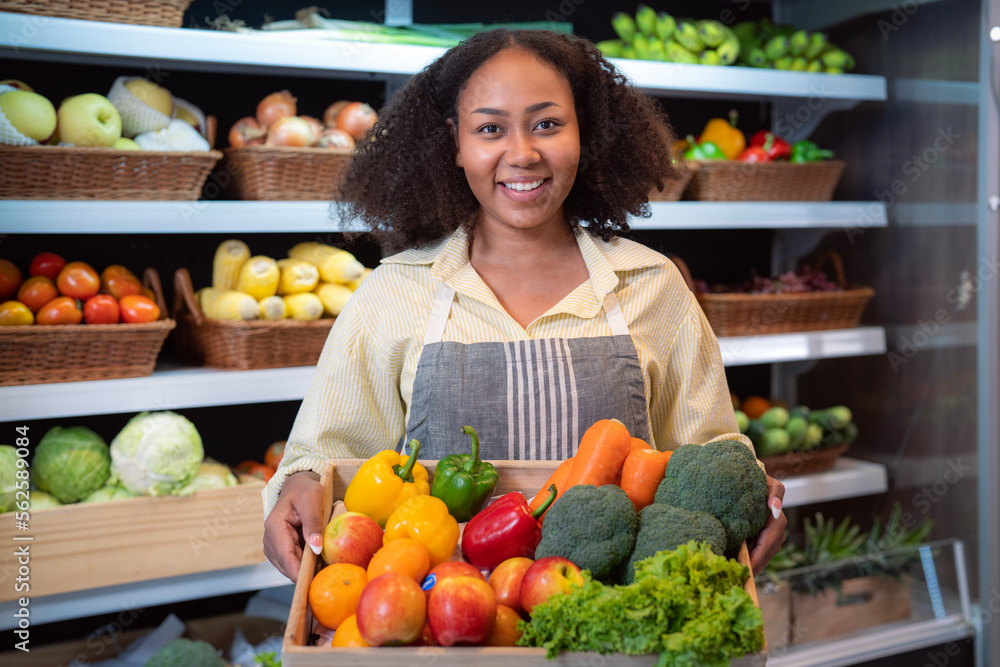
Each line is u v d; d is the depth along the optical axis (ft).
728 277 9.14
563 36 3.86
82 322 5.91
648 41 7.80
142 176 5.72
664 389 4.06
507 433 3.64
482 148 3.49
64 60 6.61
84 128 5.70
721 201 7.47
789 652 7.06
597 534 2.58
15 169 5.32
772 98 9.07
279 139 6.33
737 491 2.80
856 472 8.15
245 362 6.22
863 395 8.57
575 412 3.65
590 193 4.28
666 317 3.99
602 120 4.05
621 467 3.04
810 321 7.91
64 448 5.83
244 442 7.59
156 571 5.92
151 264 7.15
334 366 3.90
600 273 3.84
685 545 2.50
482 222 3.98
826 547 8.07
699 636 2.21
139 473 5.84
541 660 2.29
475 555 2.84
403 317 3.84
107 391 5.69
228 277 6.39
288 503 3.19
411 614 2.34
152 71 6.96
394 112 4.16
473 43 3.59
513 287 3.89
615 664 2.31
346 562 2.82
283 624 7.30
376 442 4.02
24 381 5.51
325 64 6.09
